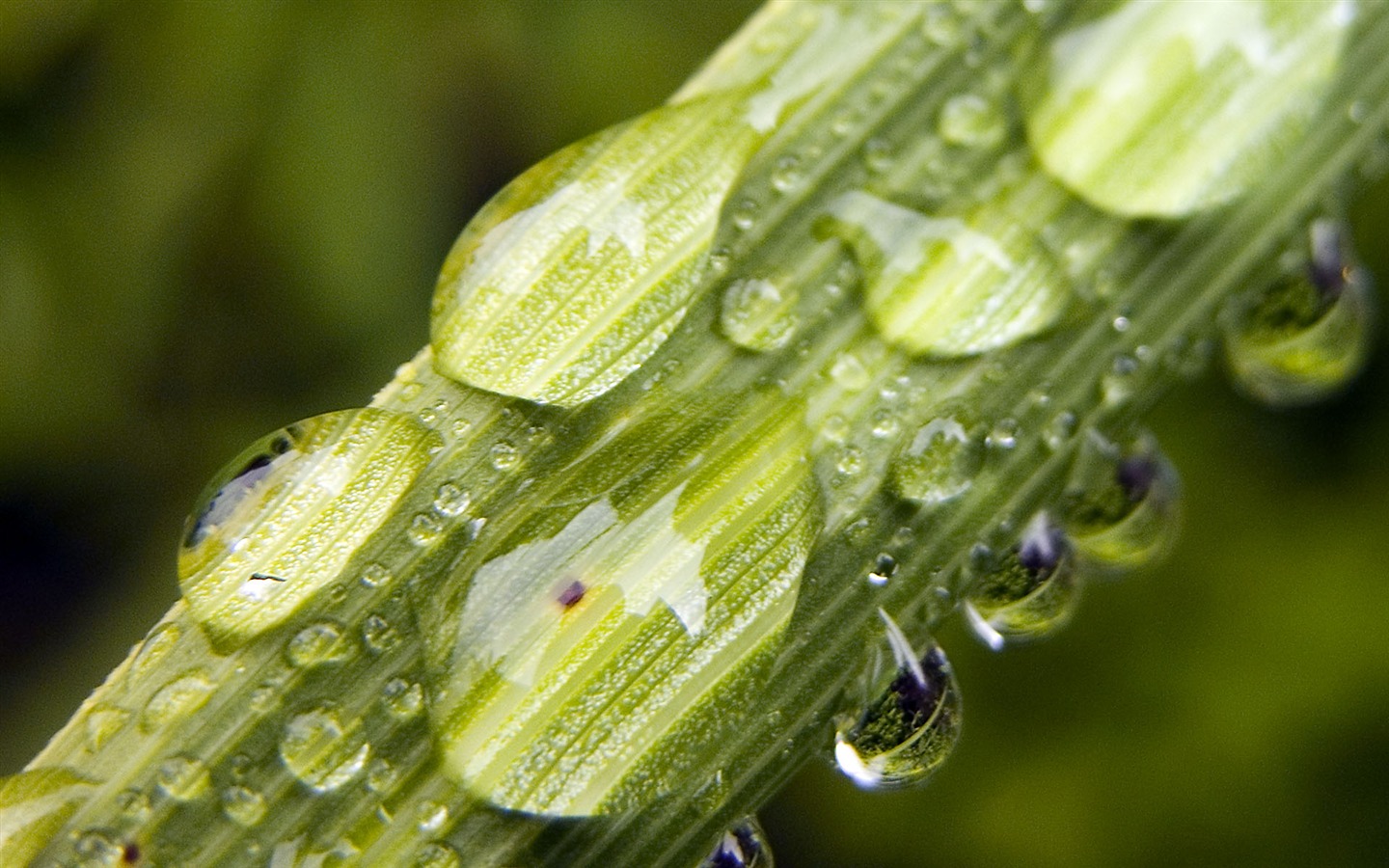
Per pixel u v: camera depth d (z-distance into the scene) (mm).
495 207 80
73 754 78
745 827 80
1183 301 80
